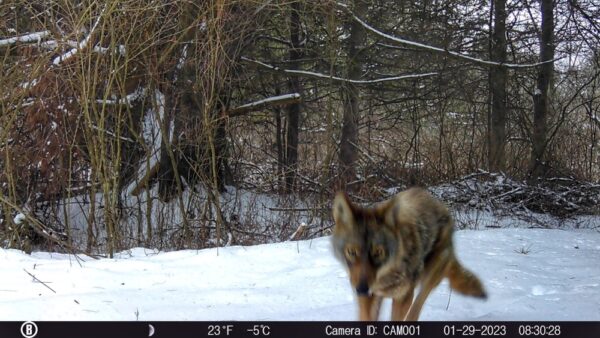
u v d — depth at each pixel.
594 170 22.52
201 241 12.01
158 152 14.34
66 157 12.73
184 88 13.66
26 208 11.55
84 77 11.03
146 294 6.77
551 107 24.02
